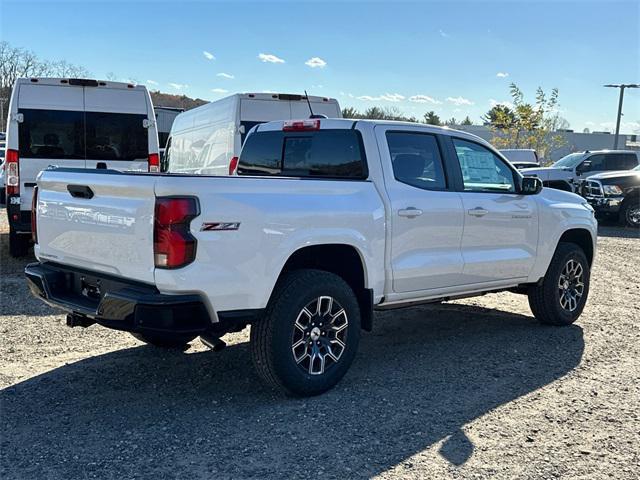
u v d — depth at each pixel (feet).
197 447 12.29
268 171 19.44
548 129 103.71
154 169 34.81
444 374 16.76
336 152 17.42
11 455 11.89
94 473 11.26
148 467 11.49
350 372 16.85
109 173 13.85
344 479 11.16
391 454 12.10
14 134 31.83
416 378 16.42
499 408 14.44
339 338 15.38
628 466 11.82
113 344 18.97
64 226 14.94
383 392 15.35
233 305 13.43
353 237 15.42
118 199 13.47
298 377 14.49
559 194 22.30
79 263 14.75
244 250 13.41
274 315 14.12
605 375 16.81
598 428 13.46
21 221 32.22
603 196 55.21
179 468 11.47
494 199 19.20
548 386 15.92
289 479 11.13
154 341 17.42
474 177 19.10
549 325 21.98
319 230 14.71
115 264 13.69
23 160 32.07
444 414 14.05
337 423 13.48
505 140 102.53
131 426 13.23
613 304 25.66
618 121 130.11
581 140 173.17
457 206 17.98
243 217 13.38
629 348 19.35
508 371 17.06
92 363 17.17
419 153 17.75
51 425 13.23
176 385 15.66
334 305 15.17
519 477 11.34
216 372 16.65
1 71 201.05
